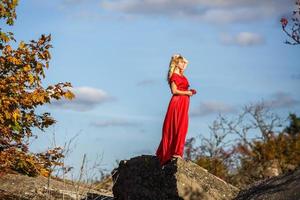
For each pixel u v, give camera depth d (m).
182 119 11.91
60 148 12.09
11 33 11.95
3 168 12.45
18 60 11.65
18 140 12.23
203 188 11.52
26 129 12.23
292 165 25.58
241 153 25.92
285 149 25.95
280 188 9.99
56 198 13.27
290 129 32.59
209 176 11.91
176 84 11.94
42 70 12.03
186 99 12.03
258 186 10.95
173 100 12.01
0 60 11.66
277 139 26.28
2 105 11.42
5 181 14.14
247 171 25.25
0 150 12.24
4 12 11.93
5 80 11.64
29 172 12.53
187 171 11.62
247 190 11.27
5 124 11.85
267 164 25.38
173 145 11.91
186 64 12.16
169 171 11.66
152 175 12.07
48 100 12.09
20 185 13.99
